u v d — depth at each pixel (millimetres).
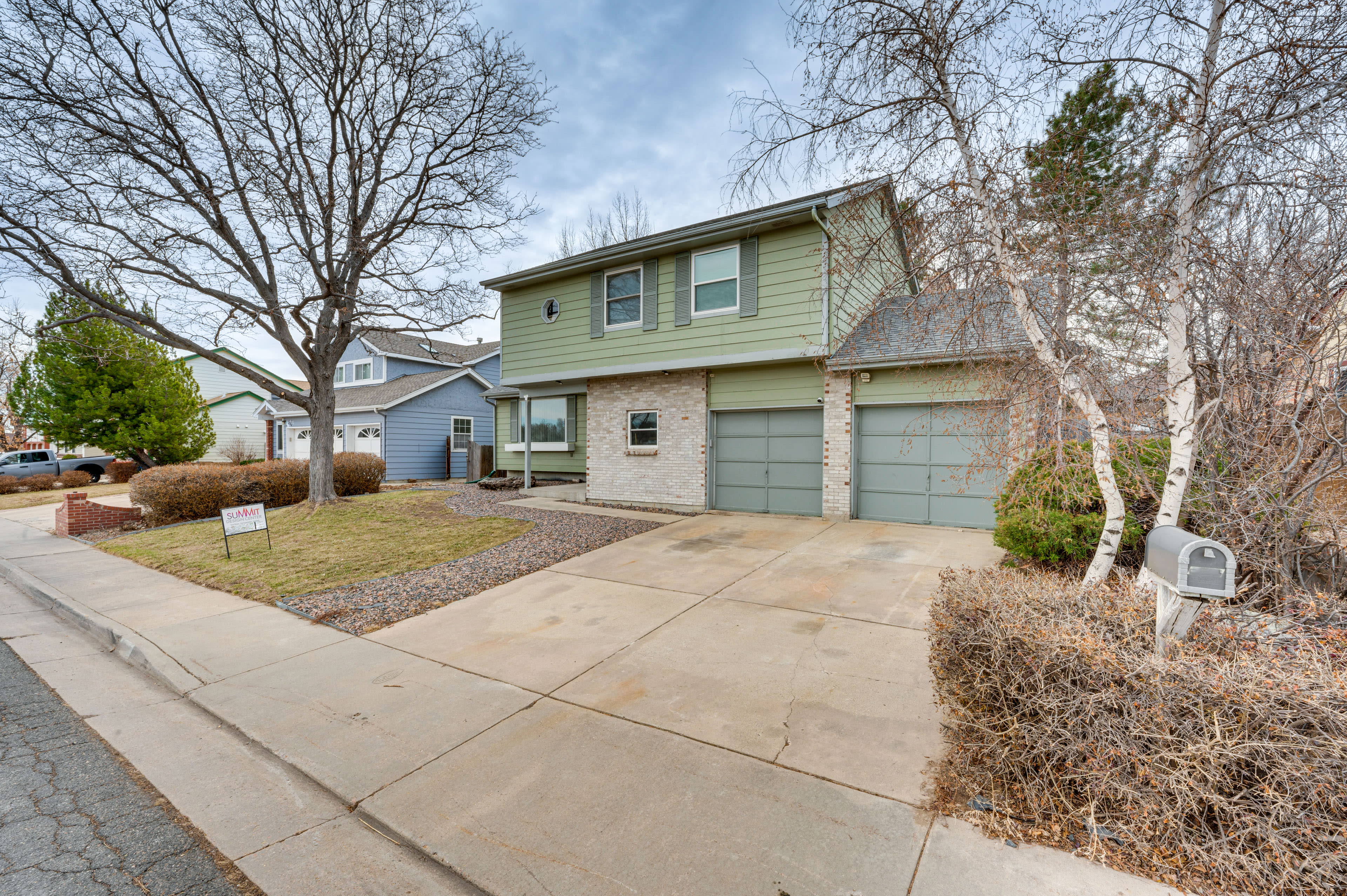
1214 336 4148
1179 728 2217
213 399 29672
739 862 2346
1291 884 1986
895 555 7285
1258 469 4062
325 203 11625
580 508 11734
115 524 12070
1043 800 2443
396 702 3920
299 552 8430
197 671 4574
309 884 2393
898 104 4543
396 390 21766
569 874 2334
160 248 10008
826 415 9961
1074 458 4875
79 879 2422
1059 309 4344
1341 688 2135
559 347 12688
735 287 10398
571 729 3473
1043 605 2916
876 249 5332
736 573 6711
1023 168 4332
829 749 3143
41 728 3805
